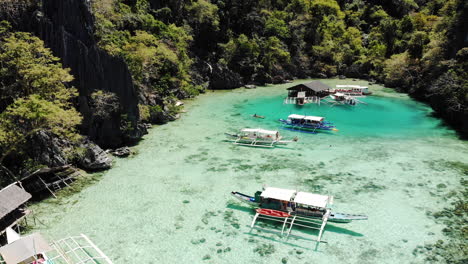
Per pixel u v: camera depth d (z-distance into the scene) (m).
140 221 34.22
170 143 55.59
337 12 149.12
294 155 50.38
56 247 29.00
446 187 39.59
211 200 38.06
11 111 40.03
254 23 121.62
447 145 53.09
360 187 40.19
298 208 33.41
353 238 31.12
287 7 138.50
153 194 39.38
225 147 53.91
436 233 31.48
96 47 49.56
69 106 47.25
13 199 31.88
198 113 74.38
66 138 45.94
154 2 100.75
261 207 35.06
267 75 110.56
